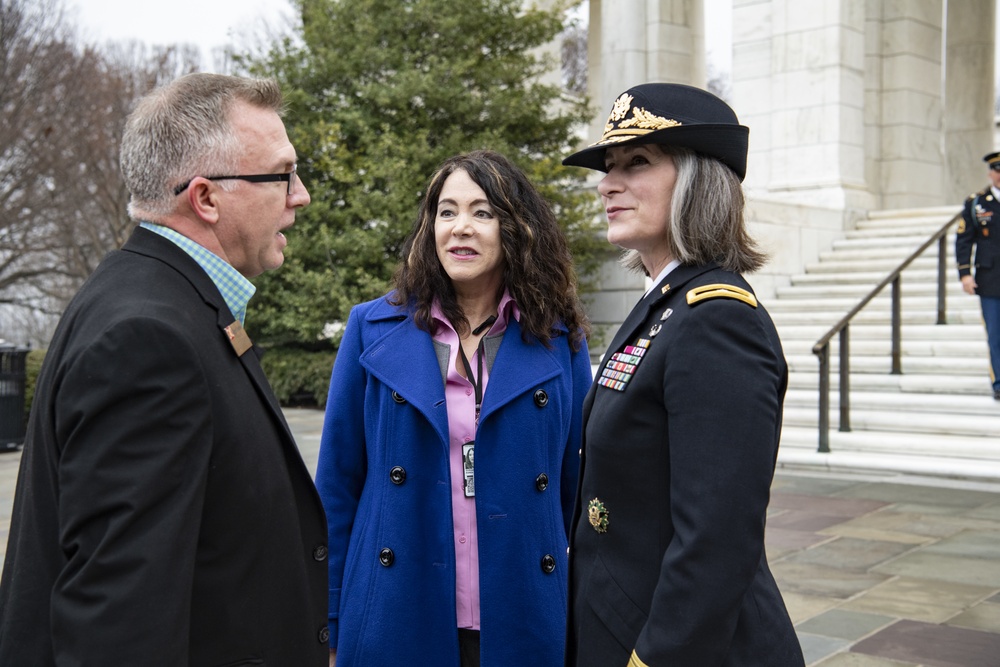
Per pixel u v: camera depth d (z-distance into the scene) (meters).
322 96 14.77
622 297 14.37
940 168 17.62
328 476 2.90
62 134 22.80
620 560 2.05
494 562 2.69
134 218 2.03
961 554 5.62
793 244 13.66
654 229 2.16
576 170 14.64
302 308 13.44
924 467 7.88
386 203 13.39
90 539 1.62
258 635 1.87
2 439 11.20
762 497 1.84
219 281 2.00
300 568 1.98
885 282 9.37
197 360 1.74
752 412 1.86
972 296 11.26
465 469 2.78
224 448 1.82
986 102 19.58
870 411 9.31
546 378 2.82
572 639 2.22
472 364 2.88
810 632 4.34
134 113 2.01
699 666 1.80
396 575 2.68
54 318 34.91
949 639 4.23
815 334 11.44
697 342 1.92
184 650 1.65
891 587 5.01
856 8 15.11
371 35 14.32
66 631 1.59
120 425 1.65
